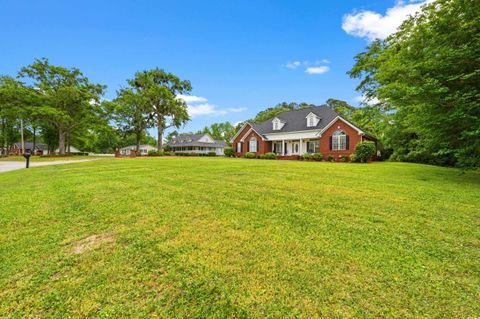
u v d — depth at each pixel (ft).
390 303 6.69
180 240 10.81
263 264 8.75
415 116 28.12
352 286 7.45
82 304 6.89
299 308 6.56
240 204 16.22
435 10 26.05
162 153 112.06
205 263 8.87
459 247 10.03
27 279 8.12
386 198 17.72
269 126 95.86
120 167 40.09
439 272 8.18
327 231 11.68
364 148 60.03
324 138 73.97
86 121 105.50
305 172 31.94
